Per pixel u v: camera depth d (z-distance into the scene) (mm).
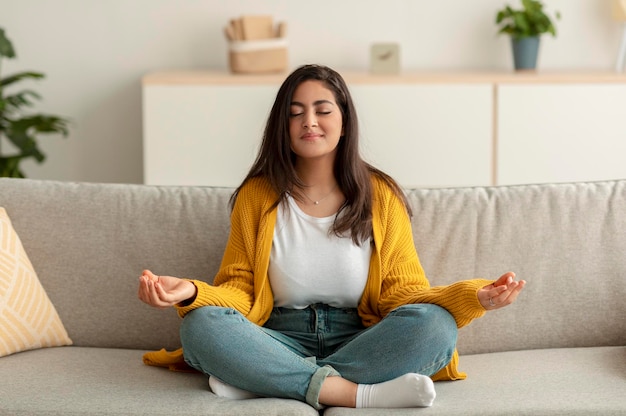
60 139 4758
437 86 4168
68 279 2559
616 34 4598
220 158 4246
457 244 2545
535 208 2559
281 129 2381
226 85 4199
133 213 2590
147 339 2537
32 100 4711
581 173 4215
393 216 2422
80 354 2422
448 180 4223
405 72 4504
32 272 2508
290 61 4645
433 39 4617
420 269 2418
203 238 2568
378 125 4203
